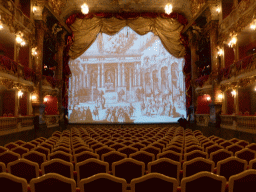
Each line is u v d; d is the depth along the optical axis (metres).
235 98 15.50
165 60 27.77
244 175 3.05
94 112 27.45
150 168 4.21
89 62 28.42
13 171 4.18
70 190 3.01
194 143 7.26
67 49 21.97
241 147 6.64
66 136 10.29
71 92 27.84
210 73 17.92
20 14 14.92
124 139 8.52
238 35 16.58
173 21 22.25
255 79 13.06
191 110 21.41
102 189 3.00
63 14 21.14
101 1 20.67
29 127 15.33
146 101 27.45
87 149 6.01
